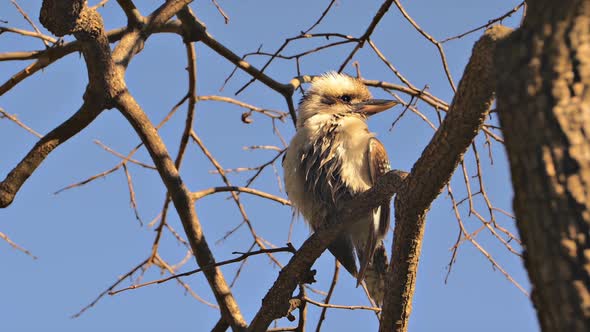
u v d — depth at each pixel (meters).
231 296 10.22
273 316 8.95
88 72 8.39
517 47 3.52
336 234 8.59
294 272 8.84
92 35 7.76
